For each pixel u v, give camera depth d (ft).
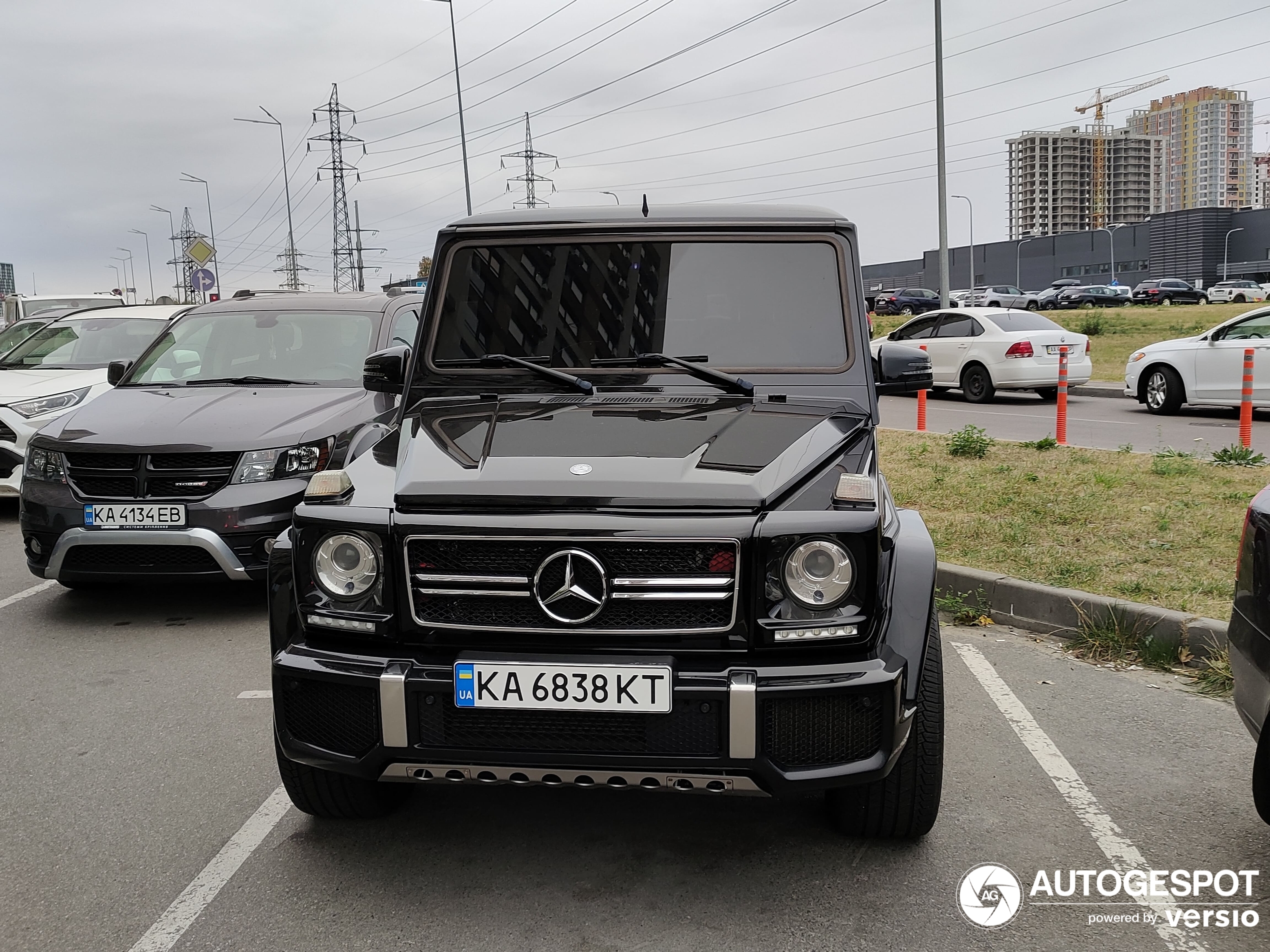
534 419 10.69
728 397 11.42
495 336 12.28
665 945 8.79
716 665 8.64
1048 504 24.48
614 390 11.74
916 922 9.12
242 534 18.16
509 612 8.87
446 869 10.10
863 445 10.29
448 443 10.14
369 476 9.84
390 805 11.18
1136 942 8.87
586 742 8.71
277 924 9.18
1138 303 203.72
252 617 19.34
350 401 20.75
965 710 14.19
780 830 10.84
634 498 8.78
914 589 9.25
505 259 12.59
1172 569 18.79
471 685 8.66
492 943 8.85
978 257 369.09
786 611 8.66
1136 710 14.08
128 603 20.49
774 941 8.84
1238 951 8.75
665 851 10.43
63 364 33.12
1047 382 57.26
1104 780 11.96
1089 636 16.58
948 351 60.13
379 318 23.70
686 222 12.60
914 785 9.81
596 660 8.57
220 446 18.31
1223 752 12.72
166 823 11.17
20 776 12.44
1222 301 204.95
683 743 8.63
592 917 9.22
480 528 8.77
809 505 8.88
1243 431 35.47
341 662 9.03
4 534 28.35
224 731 13.80
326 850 10.52
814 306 12.10
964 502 25.25
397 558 8.98
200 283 88.43
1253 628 9.87
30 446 19.22
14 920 9.29
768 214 12.65
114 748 13.26
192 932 9.07
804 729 8.63
